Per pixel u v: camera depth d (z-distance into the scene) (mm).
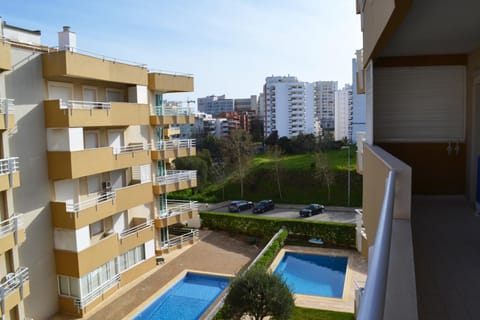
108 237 15180
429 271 3381
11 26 14320
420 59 6430
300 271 18719
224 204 35719
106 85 16344
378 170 4055
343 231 21328
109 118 14969
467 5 3473
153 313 14523
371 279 1176
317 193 36188
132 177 18047
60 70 13094
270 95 75062
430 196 6637
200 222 25734
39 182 13328
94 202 14914
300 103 73812
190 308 14898
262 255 18328
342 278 17844
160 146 19703
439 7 3516
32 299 13219
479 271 3336
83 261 13859
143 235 17562
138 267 17406
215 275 17609
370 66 5883
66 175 13320
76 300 13898
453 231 4535
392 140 6680
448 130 6527
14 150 12398
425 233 4492
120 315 13883
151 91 19000
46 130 13500
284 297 11242
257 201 36656
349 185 33562
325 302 14398
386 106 6637
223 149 43281
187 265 18906
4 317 10891
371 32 4984
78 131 13617
